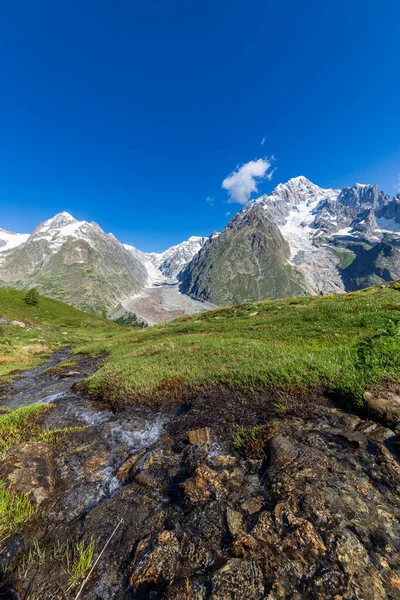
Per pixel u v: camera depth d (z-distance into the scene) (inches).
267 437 268.2
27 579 151.7
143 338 1651.1
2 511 200.1
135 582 141.3
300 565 132.9
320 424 286.5
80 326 3710.6
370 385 316.8
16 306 3838.6
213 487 205.3
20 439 366.3
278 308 1681.8
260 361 512.1
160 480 234.8
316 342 679.1
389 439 237.9
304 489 183.3
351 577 125.7
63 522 198.7
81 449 320.2
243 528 162.1
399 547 141.6
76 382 726.5
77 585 145.3
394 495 179.5
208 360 617.9
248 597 120.3
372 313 857.5
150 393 490.6
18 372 1042.7
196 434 304.3
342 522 155.6
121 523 188.2
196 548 153.8
